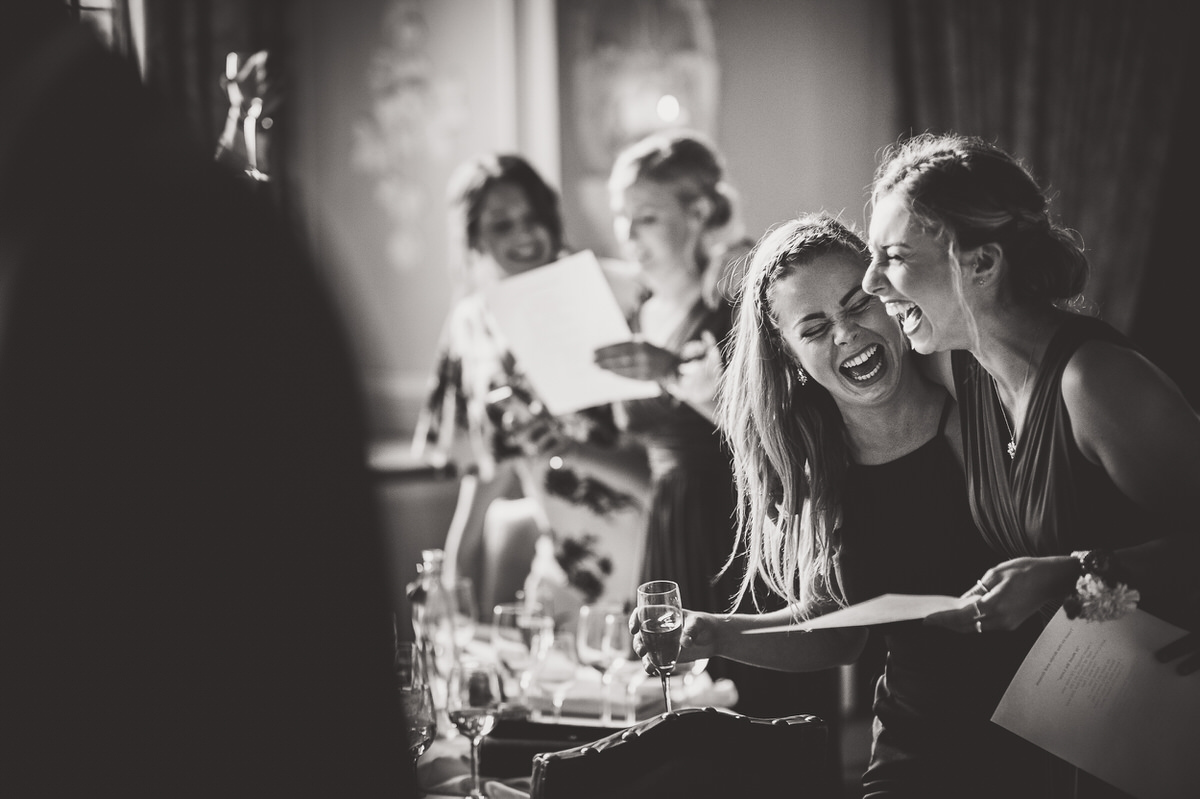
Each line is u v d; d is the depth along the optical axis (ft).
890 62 16.80
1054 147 16.56
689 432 9.23
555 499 10.20
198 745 2.56
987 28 16.47
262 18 12.49
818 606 6.18
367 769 2.72
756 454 6.23
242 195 2.70
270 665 2.59
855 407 5.84
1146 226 16.58
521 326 9.37
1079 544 5.20
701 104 15.94
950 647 5.85
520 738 6.45
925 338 5.35
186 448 2.50
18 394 2.47
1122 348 5.02
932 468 5.87
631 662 6.94
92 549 2.48
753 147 16.26
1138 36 16.40
